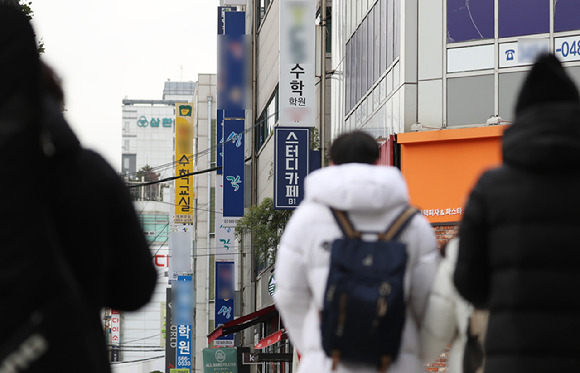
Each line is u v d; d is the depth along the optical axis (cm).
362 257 835
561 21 3672
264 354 5006
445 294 886
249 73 8100
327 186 861
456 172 3628
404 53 3881
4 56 629
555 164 717
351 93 5009
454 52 3825
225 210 7494
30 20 643
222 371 7112
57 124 654
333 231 858
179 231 12044
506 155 743
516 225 725
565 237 715
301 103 4641
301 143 4638
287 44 4641
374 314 818
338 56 5444
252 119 8131
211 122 14112
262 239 5091
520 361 708
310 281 868
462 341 970
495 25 3766
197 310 13888
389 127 4100
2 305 594
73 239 658
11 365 589
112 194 675
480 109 3769
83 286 666
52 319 601
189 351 12169
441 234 3634
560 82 754
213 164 13912
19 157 617
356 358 832
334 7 5647
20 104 629
